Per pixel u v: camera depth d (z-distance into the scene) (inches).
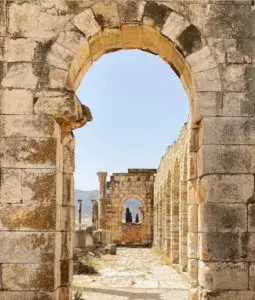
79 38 423.2
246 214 403.2
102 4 427.8
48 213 403.2
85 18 425.4
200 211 417.1
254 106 415.5
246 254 400.2
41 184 405.7
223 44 423.2
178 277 1023.0
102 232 1955.0
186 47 423.8
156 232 1996.8
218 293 396.2
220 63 421.1
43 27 422.3
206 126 413.4
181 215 1075.9
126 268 1192.8
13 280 395.5
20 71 417.1
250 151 410.0
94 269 1085.8
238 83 418.3
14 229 400.8
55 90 415.5
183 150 1076.5
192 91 443.5
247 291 396.2
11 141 409.1
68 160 469.1
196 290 440.1
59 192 428.5
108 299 754.2
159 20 426.6
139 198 2308.1
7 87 414.6
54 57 419.5
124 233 2551.7
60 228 435.8
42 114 412.2
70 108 414.0
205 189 407.5
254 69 420.2
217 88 417.7
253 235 401.4
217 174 407.5
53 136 411.2
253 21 426.3
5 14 423.2
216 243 401.1
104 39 455.2
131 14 426.9
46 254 399.2
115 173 2336.4
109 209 2309.3
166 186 1476.4
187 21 426.3
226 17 426.3
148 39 457.4
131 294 802.2
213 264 398.9
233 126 413.4
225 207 403.9
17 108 412.5
